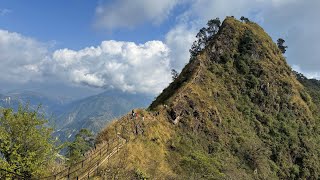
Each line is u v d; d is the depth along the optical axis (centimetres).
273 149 7462
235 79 8412
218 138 6606
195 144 6075
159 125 5750
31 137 2636
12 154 2536
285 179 7106
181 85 7494
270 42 10044
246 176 5922
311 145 8181
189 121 6406
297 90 9538
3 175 2405
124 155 4041
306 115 8925
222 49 8919
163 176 4044
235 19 10025
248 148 6825
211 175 4800
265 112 8269
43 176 2673
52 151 2827
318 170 7812
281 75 9294
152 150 4894
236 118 7481
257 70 8794
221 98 7656
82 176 2919
